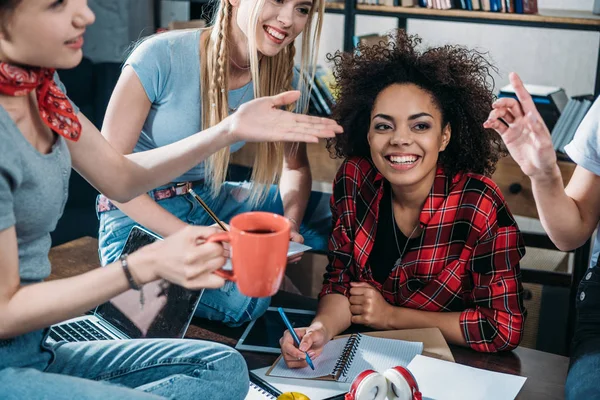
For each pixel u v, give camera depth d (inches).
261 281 44.0
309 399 59.2
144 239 77.8
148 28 150.7
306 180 92.8
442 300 77.1
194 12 153.8
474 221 74.5
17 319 47.3
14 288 48.0
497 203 75.1
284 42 79.4
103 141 57.8
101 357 56.2
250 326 78.4
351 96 79.0
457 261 76.0
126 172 58.9
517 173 117.6
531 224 142.6
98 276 47.3
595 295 68.9
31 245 51.9
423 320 76.2
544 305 107.3
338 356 70.3
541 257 126.1
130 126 80.3
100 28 146.0
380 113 75.0
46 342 54.7
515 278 74.9
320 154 127.2
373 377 58.5
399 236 78.7
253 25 75.6
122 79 80.0
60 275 89.4
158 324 72.1
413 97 74.3
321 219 98.9
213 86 80.2
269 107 59.1
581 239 71.8
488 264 74.7
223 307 78.4
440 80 73.9
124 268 47.1
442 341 73.3
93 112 133.8
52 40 45.9
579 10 124.9
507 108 62.0
